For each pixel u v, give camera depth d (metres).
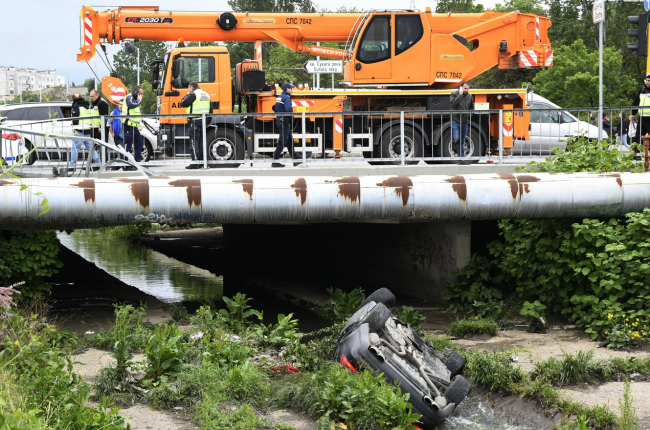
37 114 18.59
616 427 6.66
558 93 41.47
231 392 7.53
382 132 14.99
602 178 11.08
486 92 15.37
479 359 8.48
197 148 14.21
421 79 15.78
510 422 7.29
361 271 17.38
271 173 12.66
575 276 10.66
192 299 14.93
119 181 10.45
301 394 7.42
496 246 12.34
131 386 7.64
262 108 15.40
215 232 29.56
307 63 16.89
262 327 10.27
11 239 11.16
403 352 7.83
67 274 16.91
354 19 16.66
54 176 12.20
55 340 9.11
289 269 19.58
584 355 8.59
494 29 16.47
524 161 13.80
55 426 5.52
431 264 14.13
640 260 10.16
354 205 10.73
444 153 15.16
